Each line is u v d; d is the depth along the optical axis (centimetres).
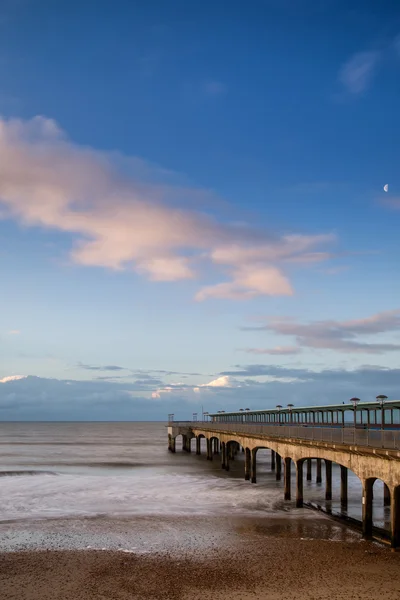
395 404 4422
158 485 5322
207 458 8281
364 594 2294
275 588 2369
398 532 2855
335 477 6288
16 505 4241
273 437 4594
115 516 3803
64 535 3266
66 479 5812
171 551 2922
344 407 5356
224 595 2297
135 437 18700
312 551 2902
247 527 3453
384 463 2884
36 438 17375
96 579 2492
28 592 2338
